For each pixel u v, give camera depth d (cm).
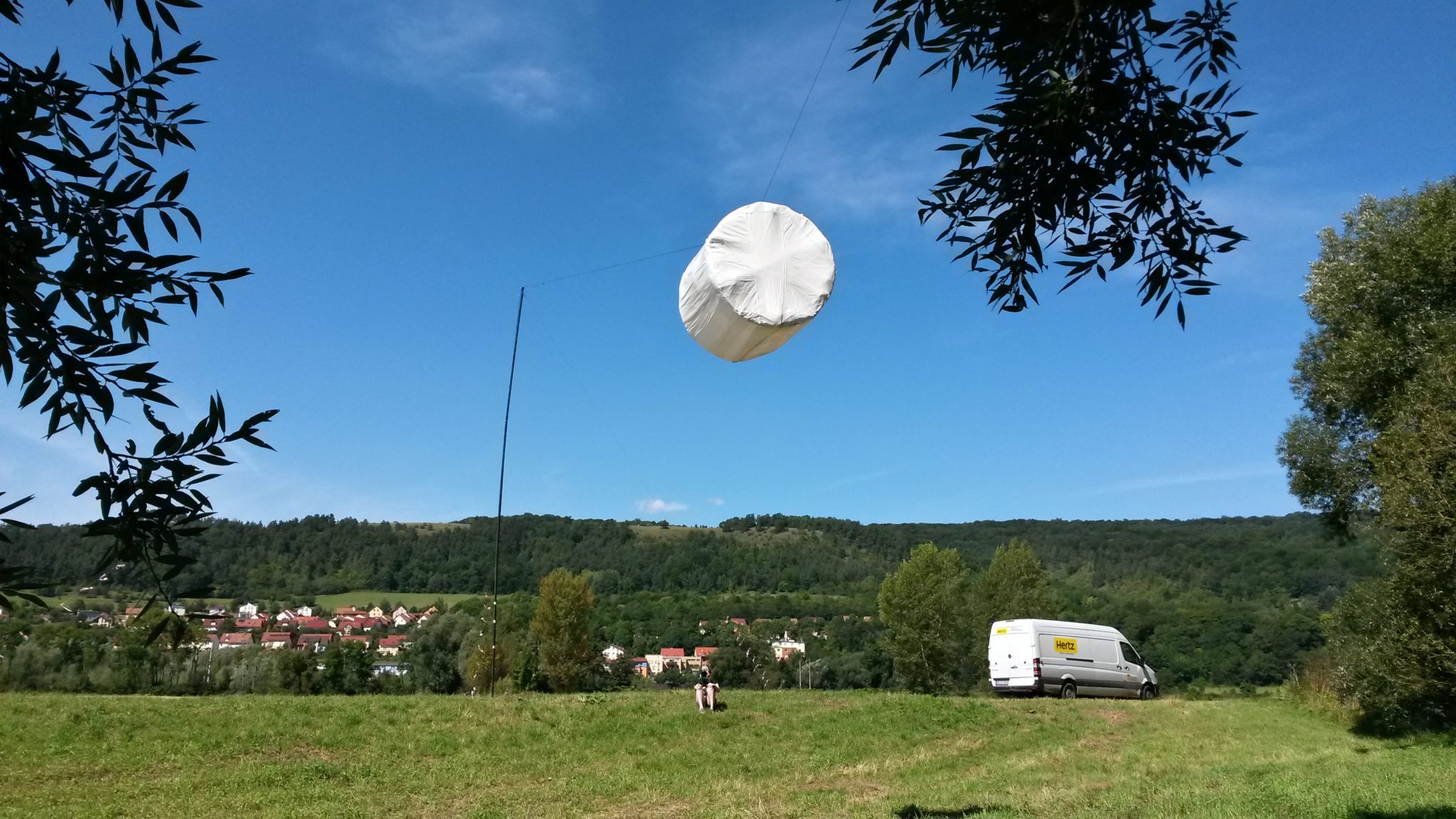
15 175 331
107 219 342
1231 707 2608
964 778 1600
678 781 1516
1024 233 514
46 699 1933
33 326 329
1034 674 2912
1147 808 1131
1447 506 1880
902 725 2088
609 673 5266
